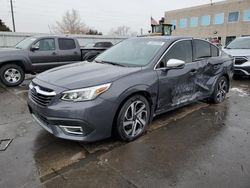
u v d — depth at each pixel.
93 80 3.09
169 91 3.91
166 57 3.90
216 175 2.70
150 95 3.58
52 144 3.39
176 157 3.07
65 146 3.33
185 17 44.34
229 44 9.49
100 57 4.45
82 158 3.03
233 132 3.85
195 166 2.87
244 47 8.76
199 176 2.68
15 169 2.79
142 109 3.55
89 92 2.96
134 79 3.35
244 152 3.21
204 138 3.62
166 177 2.66
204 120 4.36
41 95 3.13
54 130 3.04
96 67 3.70
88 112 2.93
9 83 7.22
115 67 3.66
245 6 34.97
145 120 3.65
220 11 38.41
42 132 3.79
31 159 3.00
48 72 3.68
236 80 8.38
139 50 4.12
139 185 2.52
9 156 3.07
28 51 7.59
